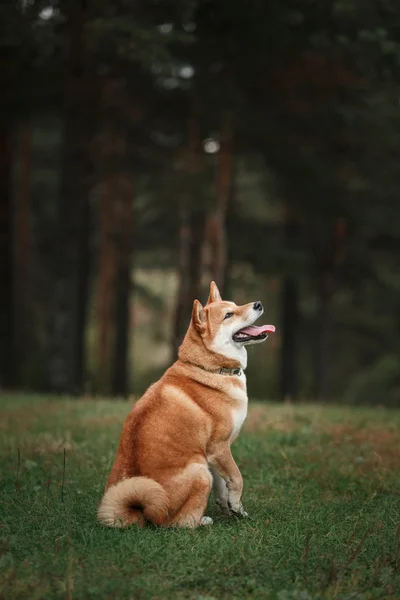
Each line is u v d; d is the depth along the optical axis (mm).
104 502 5168
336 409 11469
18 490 6371
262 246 20281
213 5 14438
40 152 26281
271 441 8562
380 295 25312
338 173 19547
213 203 17422
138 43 12609
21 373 21719
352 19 13219
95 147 17422
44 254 27125
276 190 20500
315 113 18250
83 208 17766
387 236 22000
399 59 13141
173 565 4539
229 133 18406
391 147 19094
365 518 5660
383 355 27219
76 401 12266
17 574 4344
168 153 18453
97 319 25625
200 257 19750
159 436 5242
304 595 4043
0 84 16188
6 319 18875
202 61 16031
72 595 4039
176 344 19922
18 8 13781
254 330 5648
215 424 5414
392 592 4184
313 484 6746
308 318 27453
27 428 9492
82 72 15711
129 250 21828
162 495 5016
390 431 9102
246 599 4098
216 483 5750
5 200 18719
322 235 21641
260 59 16188
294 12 14055
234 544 4934
